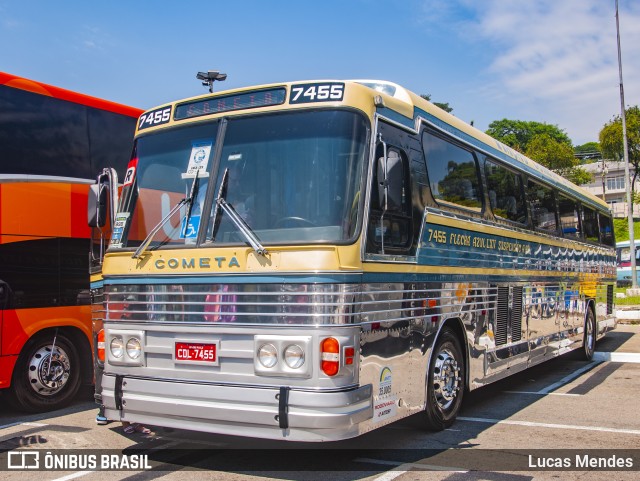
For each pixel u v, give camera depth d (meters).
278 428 4.97
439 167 6.98
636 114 49.97
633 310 20.86
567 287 11.70
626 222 58.94
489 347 8.02
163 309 5.59
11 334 7.83
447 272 6.91
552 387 9.76
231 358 5.23
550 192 11.13
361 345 5.18
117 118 9.45
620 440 6.60
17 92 8.19
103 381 5.89
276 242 5.16
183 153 6.07
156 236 5.84
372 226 5.46
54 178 8.46
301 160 5.45
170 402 5.42
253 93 5.86
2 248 7.81
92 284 6.50
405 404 5.95
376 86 6.62
